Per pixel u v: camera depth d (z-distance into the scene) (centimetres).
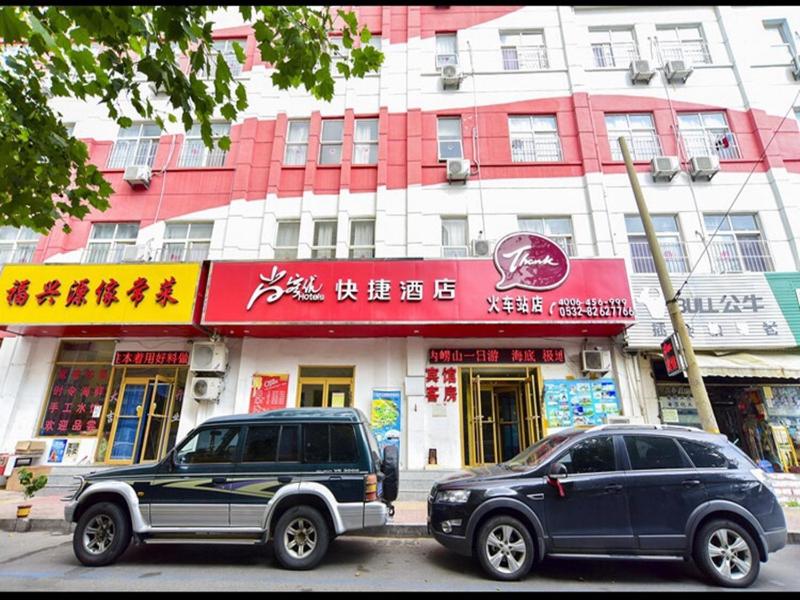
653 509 464
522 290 905
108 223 1127
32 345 1024
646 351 942
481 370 979
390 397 947
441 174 1113
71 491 870
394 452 568
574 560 525
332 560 523
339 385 982
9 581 442
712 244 1030
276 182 1125
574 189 1088
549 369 958
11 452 939
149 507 502
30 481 689
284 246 1091
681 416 932
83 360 1026
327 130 1194
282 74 429
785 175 1060
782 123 1114
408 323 889
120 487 510
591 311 885
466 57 1228
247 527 494
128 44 426
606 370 929
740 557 450
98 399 1001
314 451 523
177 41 368
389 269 929
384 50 1237
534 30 1257
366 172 1127
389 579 459
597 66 1212
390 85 1203
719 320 924
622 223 1051
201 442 537
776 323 914
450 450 913
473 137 1147
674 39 1220
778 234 1023
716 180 1072
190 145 1197
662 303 945
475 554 486
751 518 453
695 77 1170
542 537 459
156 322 904
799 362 872
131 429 976
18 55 446
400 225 1070
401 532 634
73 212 525
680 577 473
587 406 928
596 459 490
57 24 374
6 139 446
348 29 444
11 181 459
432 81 1208
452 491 497
